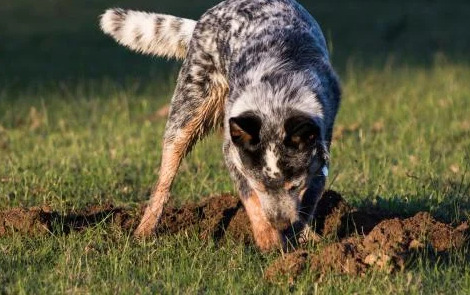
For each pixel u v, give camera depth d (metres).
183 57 12.97
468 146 16.91
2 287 9.55
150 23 12.80
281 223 10.38
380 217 12.09
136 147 16.81
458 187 13.76
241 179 10.95
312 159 10.21
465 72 25.50
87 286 9.60
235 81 10.90
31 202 13.11
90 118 20.55
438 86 23.41
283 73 10.59
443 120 19.50
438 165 15.48
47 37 32.22
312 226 11.63
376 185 13.92
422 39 31.38
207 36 11.73
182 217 12.03
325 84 10.82
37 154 16.42
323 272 9.95
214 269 10.30
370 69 26.34
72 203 13.02
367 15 35.50
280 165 10.14
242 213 11.77
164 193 11.83
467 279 9.69
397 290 9.44
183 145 11.84
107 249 10.95
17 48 30.52
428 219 11.00
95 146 17.05
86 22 34.59
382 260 9.97
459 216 12.29
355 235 11.01
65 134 18.73
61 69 27.58
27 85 25.25
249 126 10.04
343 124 19.25
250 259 10.59
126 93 23.58
